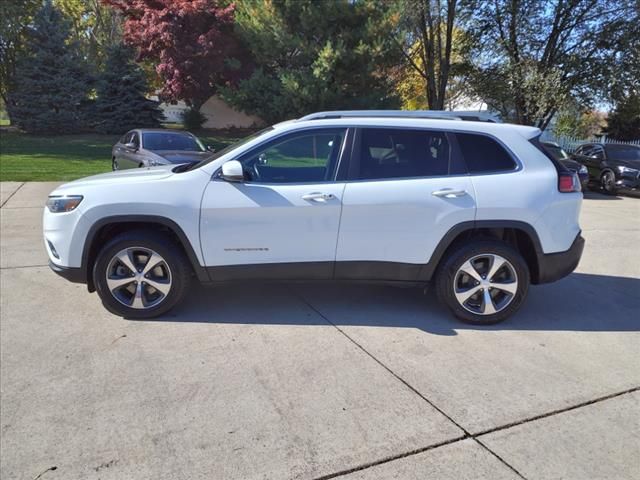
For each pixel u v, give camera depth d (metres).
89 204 4.17
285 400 3.18
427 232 4.26
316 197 4.18
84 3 32.41
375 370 3.57
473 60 20.61
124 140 12.56
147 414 3.01
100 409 3.05
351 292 5.16
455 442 2.81
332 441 2.79
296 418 3.00
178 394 3.23
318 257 4.30
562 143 24.02
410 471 2.57
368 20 19.23
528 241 4.39
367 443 2.78
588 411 3.13
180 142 11.48
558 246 4.39
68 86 23.33
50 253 4.41
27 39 23.91
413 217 4.23
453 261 4.32
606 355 3.89
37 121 22.95
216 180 4.23
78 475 2.50
